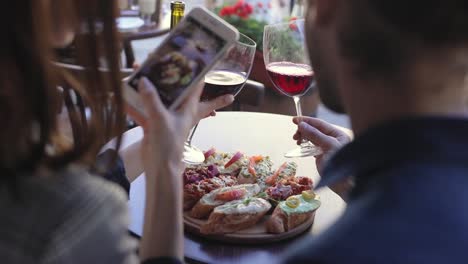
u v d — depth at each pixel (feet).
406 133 1.50
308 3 1.81
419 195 1.42
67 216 1.80
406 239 1.37
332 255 1.40
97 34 2.34
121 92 2.56
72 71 2.52
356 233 1.42
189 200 3.33
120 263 1.98
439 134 1.48
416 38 1.42
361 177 1.63
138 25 8.38
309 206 3.25
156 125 2.66
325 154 3.61
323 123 3.86
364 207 1.48
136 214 3.31
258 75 8.01
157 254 2.46
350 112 1.70
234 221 3.10
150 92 2.69
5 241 1.70
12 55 1.78
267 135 4.47
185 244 3.11
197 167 3.62
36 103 1.85
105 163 3.28
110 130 2.65
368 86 1.58
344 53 1.58
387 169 1.53
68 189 1.86
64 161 1.94
